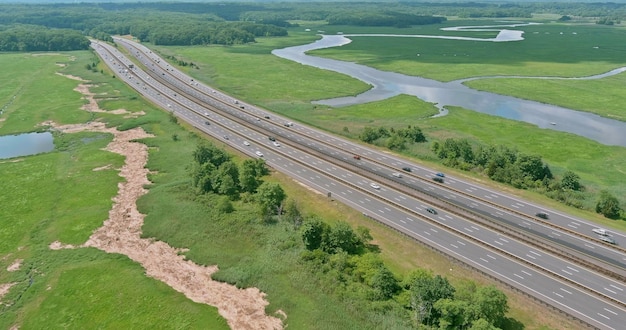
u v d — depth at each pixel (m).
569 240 99.31
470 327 69.88
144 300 81.69
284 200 113.12
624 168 142.25
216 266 92.06
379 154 151.38
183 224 106.25
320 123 185.38
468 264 90.75
